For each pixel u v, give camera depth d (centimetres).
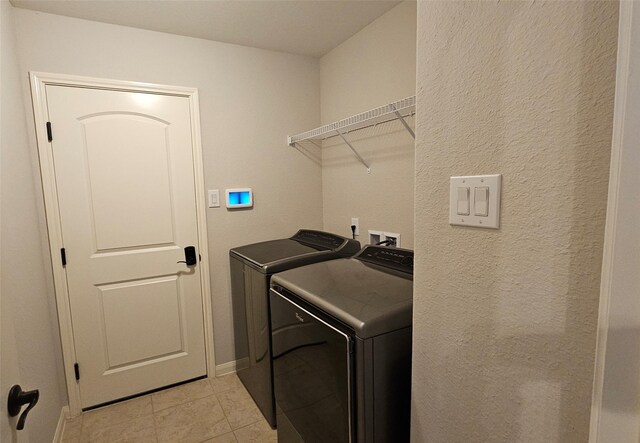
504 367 72
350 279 141
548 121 61
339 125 206
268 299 182
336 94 250
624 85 45
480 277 75
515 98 65
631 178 44
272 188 258
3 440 70
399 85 194
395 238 204
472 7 72
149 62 212
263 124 251
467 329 79
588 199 56
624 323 46
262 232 257
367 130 222
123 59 205
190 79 225
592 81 54
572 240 59
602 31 53
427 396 93
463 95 75
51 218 191
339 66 244
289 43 239
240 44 238
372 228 224
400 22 190
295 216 269
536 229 64
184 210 230
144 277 221
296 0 184
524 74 64
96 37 198
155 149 218
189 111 226
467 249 78
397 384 110
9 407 74
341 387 112
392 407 110
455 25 76
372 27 210
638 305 45
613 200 47
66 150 195
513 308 69
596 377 51
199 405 214
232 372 253
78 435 189
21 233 153
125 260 215
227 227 244
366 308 111
